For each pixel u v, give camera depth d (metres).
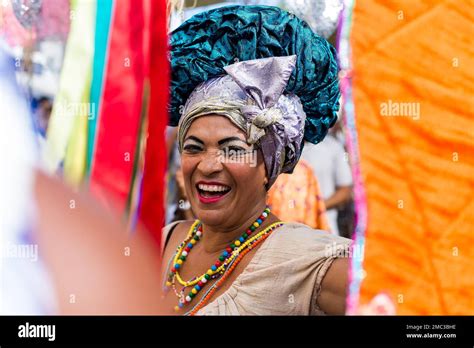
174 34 0.87
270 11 0.85
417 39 1.11
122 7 1.11
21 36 1.16
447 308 1.06
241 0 1.05
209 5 1.06
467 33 1.10
